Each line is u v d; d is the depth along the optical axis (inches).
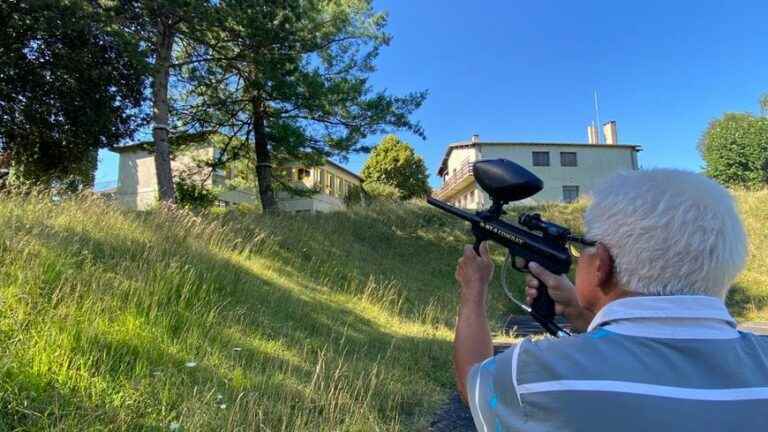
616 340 38.1
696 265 37.9
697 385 35.3
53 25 414.3
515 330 364.8
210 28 443.8
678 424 33.8
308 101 514.6
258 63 480.7
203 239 312.2
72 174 598.9
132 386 135.4
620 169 46.3
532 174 59.1
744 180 1295.5
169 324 177.9
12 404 110.7
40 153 581.0
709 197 39.9
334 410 156.4
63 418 114.3
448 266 573.9
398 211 661.3
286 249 415.8
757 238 645.9
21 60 497.0
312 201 1309.1
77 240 213.9
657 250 38.4
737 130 1342.3
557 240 57.6
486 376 42.5
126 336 156.7
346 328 269.6
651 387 35.3
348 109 547.2
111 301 173.6
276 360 188.7
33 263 176.2
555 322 56.9
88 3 403.2
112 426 118.3
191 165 621.3
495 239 59.9
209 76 526.6
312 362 198.7
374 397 178.1
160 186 465.4
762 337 41.1
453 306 422.9
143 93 550.3
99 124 551.5
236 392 152.5
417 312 375.2
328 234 528.1
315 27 516.4
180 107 560.4
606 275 42.1
